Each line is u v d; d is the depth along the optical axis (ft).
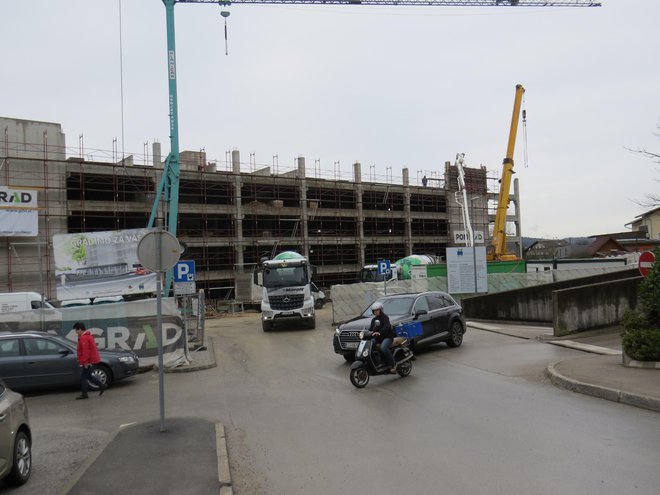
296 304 82.38
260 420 29.30
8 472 19.84
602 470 19.48
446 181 236.22
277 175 178.91
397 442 23.91
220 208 164.66
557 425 25.45
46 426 31.07
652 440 22.71
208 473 20.40
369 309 52.47
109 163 140.77
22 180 126.82
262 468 21.47
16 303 78.13
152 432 26.14
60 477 22.02
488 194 248.73
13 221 117.08
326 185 192.54
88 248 80.07
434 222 234.38
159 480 19.77
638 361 36.22
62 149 133.08
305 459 22.33
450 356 48.57
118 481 19.74
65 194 132.77
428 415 28.40
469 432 24.95
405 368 39.65
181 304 76.84
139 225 157.48
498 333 65.36
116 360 42.93
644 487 17.84
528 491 17.87
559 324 59.11
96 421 31.81
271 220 185.68
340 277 200.54
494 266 124.16
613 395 29.81
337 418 28.84
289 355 55.77
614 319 62.59
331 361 50.08
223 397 36.24
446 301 55.11
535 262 143.33
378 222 216.33
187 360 51.19
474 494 17.84
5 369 40.42
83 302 88.22
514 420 26.68
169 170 92.58
